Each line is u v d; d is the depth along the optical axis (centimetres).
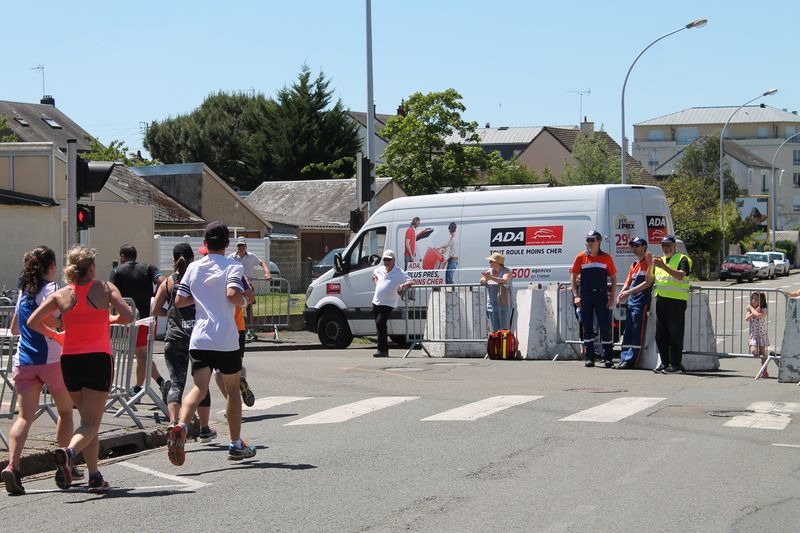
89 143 7188
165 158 8512
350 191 5775
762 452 931
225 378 923
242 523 714
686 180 7244
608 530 672
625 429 1052
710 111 15362
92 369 834
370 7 2589
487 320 1902
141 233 3359
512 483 816
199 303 909
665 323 1573
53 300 829
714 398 1275
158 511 762
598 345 1800
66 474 816
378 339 1908
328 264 4159
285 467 907
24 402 855
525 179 9031
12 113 6912
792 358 1442
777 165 14838
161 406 1181
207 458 974
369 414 1198
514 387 1420
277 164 7694
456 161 6769
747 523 688
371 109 2597
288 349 2297
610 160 7181
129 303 1147
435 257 2097
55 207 2897
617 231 1886
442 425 1102
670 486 796
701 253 6688
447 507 744
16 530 721
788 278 7369
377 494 791
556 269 1934
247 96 8931
